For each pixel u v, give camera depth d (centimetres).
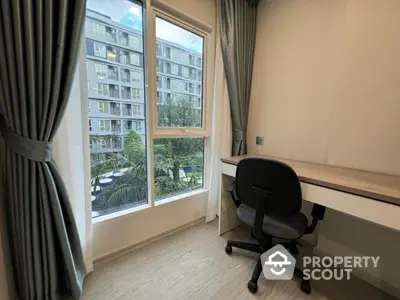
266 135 210
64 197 109
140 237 170
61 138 114
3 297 100
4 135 105
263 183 123
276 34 194
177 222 196
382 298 126
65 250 108
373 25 133
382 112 134
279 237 126
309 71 173
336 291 130
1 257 100
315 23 167
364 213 103
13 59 88
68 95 104
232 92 200
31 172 99
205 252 165
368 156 141
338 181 117
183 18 173
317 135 173
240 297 123
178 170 200
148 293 124
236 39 190
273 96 201
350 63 145
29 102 93
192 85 197
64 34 98
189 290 127
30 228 101
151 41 157
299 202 116
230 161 175
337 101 154
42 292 107
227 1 183
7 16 85
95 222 143
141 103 164
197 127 206
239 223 211
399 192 99
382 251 135
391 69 128
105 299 119
